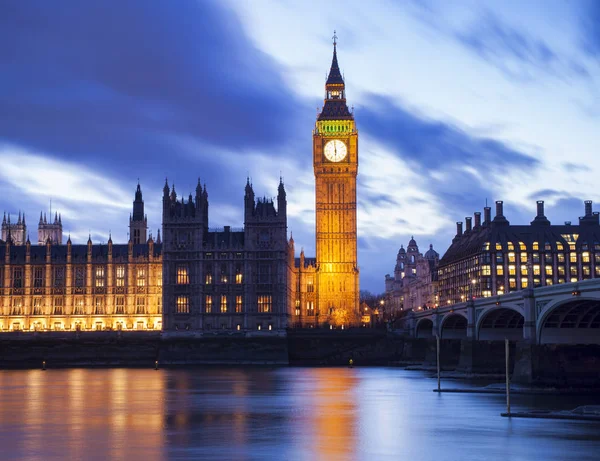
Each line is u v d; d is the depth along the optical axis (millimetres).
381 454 82625
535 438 92312
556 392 146500
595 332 152375
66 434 95188
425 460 79625
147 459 79438
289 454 82312
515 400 133875
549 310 146500
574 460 79938
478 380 181875
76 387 160875
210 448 85688
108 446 86750
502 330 197500
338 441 90438
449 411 118125
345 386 164375
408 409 120812
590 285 132125
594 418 106938
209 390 153750
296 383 172000
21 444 88125
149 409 120500
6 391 151250
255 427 101500
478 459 80312
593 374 148625
